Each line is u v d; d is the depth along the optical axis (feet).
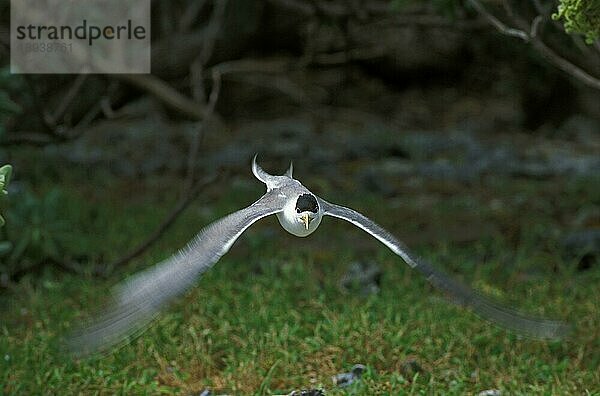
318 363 32.12
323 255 45.27
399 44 98.48
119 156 74.08
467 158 75.36
